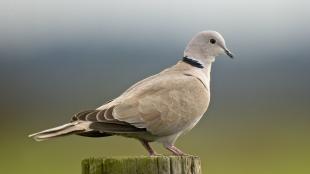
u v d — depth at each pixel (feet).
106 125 32.83
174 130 34.94
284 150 82.33
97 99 108.68
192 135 88.38
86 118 32.58
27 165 68.28
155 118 34.12
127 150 72.02
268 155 79.41
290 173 68.28
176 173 27.94
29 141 83.66
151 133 34.32
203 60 38.40
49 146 78.33
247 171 68.80
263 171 69.72
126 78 123.95
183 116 34.96
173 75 36.52
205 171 68.49
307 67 150.92
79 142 79.77
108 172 27.58
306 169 71.05
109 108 33.47
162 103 34.47
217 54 38.63
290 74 143.54
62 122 95.50
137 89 35.04
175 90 35.19
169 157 27.91
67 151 74.43
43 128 92.17
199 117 35.91
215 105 115.85
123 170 27.58
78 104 106.83
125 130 33.42
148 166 27.68
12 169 66.13
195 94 35.65
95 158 27.73
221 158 75.36
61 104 108.27
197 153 76.79
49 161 69.92
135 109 33.81
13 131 91.91
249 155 77.61
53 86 123.34
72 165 67.62
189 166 28.27
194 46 38.50
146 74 128.47
